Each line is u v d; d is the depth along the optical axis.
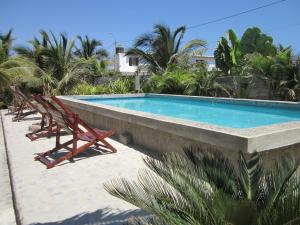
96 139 6.83
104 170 5.81
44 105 7.12
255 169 2.71
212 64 26.22
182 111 11.33
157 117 6.72
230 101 11.72
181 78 16.92
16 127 11.28
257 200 2.47
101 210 4.18
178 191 2.56
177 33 21.02
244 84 15.62
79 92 19.33
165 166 2.80
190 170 2.71
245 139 4.49
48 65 22.86
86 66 23.19
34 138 8.81
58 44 22.77
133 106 12.97
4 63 19.56
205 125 5.54
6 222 4.19
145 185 2.75
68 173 5.71
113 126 8.94
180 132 5.81
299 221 2.07
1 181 5.80
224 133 4.84
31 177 5.56
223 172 2.69
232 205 2.13
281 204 2.24
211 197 2.40
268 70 14.49
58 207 4.32
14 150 7.67
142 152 6.95
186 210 2.36
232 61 17.83
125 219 3.91
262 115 9.96
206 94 16.70
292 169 2.53
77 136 6.77
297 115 9.37
